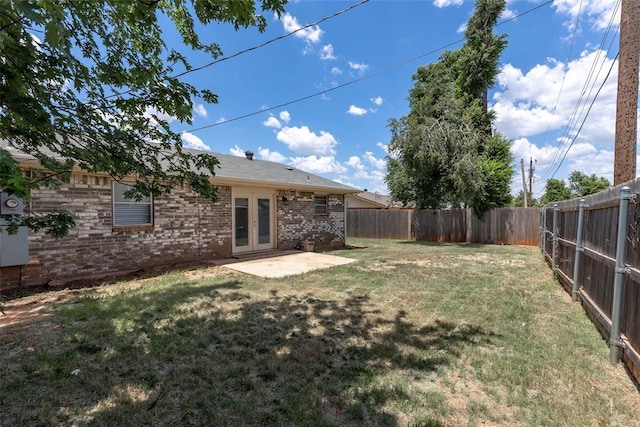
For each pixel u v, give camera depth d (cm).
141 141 283
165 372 276
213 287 568
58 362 288
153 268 734
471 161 1470
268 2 267
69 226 262
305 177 1280
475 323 399
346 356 310
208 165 314
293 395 243
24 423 210
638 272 263
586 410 227
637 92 482
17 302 475
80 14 208
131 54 264
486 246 1352
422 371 282
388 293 539
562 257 623
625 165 486
